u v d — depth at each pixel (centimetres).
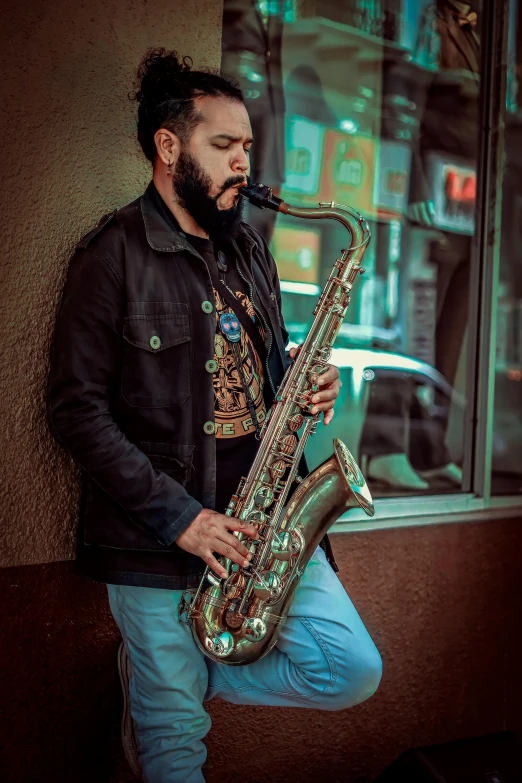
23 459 208
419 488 374
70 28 213
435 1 353
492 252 345
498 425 409
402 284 378
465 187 359
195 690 197
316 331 209
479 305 343
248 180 197
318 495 204
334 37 339
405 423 382
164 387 185
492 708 319
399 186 372
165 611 190
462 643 311
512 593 325
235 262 206
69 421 176
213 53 241
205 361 189
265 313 207
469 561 312
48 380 200
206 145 188
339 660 196
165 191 196
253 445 202
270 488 199
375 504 294
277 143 333
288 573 193
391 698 289
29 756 213
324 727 271
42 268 211
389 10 352
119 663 219
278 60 326
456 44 352
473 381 342
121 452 175
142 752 197
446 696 305
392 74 358
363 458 375
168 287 188
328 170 351
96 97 219
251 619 187
